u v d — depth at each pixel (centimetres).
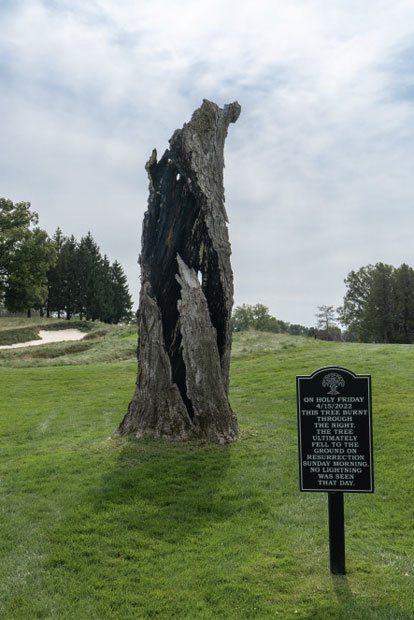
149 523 688
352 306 7125
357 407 571
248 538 643
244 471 879
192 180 1102
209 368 1047
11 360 3120
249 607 500
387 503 741
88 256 7594
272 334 3416
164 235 1146
